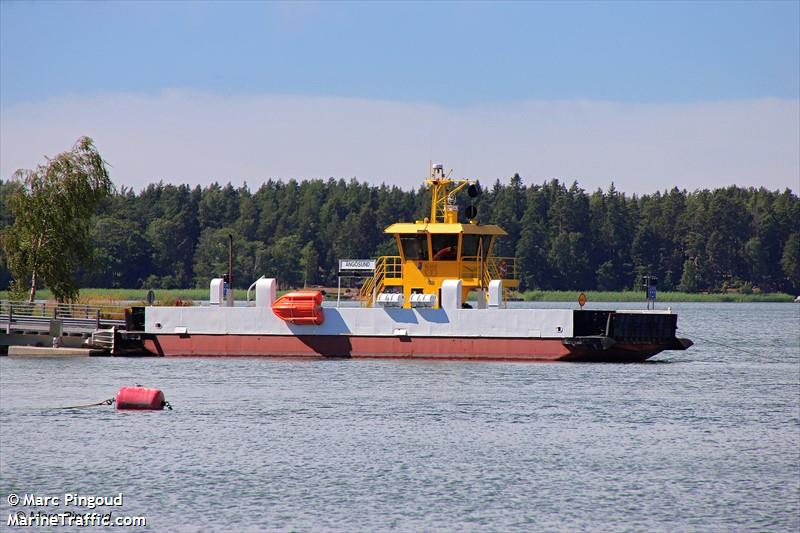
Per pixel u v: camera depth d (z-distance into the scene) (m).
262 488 130.88
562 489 130.62
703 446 152.62
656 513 121.81
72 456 146.25
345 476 135.88
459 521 119.00
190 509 123.38
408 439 154.88
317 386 198.50
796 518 120.44
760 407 183.75
